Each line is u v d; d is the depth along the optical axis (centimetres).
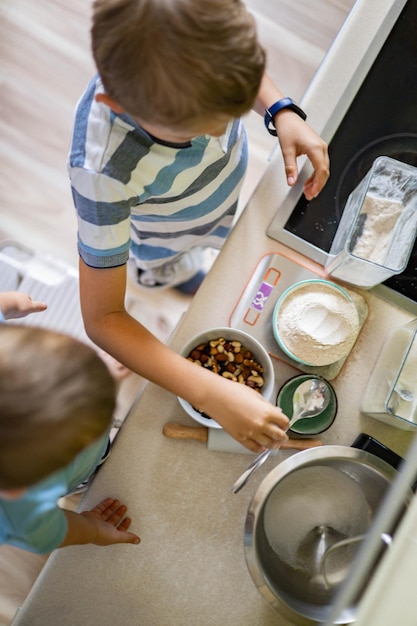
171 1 61
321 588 80
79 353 66
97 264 84
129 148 77
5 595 148
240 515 86
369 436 85
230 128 86
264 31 170
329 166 95
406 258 86
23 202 168
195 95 64
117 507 85
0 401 60
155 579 83
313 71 170
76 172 77
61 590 83
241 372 88
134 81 64
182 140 74
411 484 69
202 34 62
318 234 94
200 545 85
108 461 86
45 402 61
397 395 82
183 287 164
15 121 171
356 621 59
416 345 83
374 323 92
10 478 63
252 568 76
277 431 78
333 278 93
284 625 83
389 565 59
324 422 88
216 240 133
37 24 174
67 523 78
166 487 86
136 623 82
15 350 63
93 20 65
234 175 102
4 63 172
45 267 157
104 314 86
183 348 87
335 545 76
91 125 77
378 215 89
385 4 96
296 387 88
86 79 173
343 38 96
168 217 100
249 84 66
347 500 84
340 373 90
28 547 79
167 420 88
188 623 82
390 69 96
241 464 87
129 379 154
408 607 58
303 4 172
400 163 85
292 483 84
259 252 94
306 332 86
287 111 95
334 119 96
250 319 91
